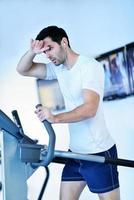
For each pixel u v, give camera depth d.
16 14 3.62
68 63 1.82
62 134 3.16
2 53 3.81
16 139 1.53
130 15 2.55
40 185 3.38
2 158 1.49
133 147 2.57
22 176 1.53
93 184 1.85
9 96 3.74
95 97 1.69
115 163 1.62
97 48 2.82
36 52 1.80
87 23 2.91
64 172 1.97
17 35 3.61
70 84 1.84
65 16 3.11
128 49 2.55
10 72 3.71
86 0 2.91
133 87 2.51
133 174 2.61
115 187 1.83
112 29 2.69
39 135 3.38
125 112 2.61
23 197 1.53
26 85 3.50
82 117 1.60
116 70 2.65
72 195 1.96
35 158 1.48
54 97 3.12
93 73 1.74
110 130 2.75
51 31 1.78
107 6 2.73
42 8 3.33
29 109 3.48
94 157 1.62
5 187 1.49
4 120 1.45
